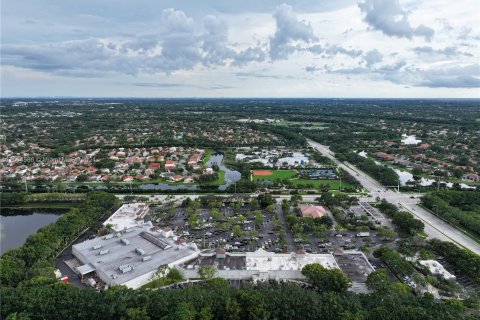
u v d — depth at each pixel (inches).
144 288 7096.5
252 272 7691.9
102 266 7829.7
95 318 6028.5
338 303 6122.1
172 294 6417.3
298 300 6186.0
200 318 5895.7
